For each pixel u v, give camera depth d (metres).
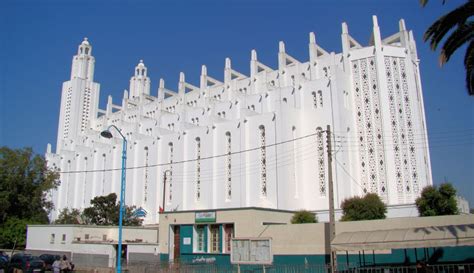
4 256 37.53
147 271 32.03
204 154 62.50
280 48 67.56
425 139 55.59
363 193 53.28
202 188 61.50
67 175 91.06
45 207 67.31
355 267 24.72
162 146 70.12
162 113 81.06
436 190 37.47
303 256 33.12
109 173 78.88
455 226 22.89
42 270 34.91
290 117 55.75
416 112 53.62
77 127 130.75
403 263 27.98
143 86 126.81
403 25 57.06
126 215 59.97
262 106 62.38
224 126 60.75
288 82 66.12
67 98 135.88
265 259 25.25
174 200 64.75
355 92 57.00
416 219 28.66
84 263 43.94
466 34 19.80
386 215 40.88
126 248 43.75
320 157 54.78
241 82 73.62
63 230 47.12
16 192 58.88
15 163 59.06
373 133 54.47
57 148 133.00
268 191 52.81
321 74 61.88
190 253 39.56
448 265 22.22
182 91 83.44
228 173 59.03
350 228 31.31
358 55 57.75
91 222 59.50
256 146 55.84
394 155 52.62
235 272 29.02
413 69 57.06
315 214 45.06
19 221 55.81
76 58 139.50
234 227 37.41
